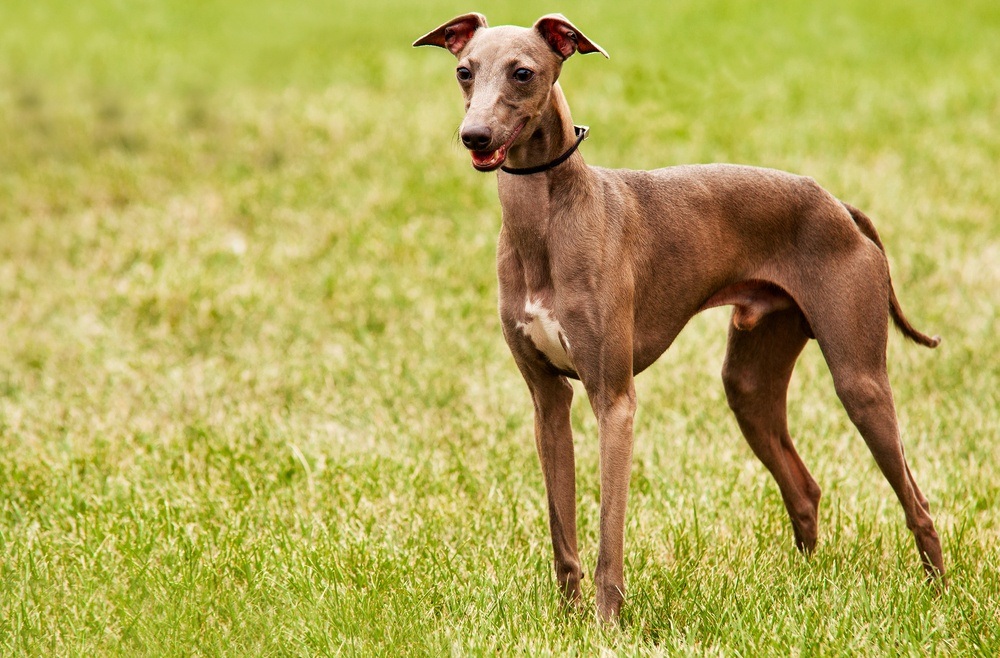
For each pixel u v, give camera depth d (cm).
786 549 772
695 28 2477
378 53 2364
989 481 859
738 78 2130
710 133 1811
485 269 1342
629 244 647
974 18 2595
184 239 1457
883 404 676
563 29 618
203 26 2652
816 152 1725
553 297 637
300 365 1128
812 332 697
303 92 2108
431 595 706
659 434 969
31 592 705
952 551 749
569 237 626
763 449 748
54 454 940
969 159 1694
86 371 1121
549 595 699
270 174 1689
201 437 973
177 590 698
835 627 643
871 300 675
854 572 722
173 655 643
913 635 626
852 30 2491
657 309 670
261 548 757
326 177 1656
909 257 1343
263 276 1343
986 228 1437
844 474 895
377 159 1723
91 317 1252
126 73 2259
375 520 824
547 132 620
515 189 632
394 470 902
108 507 832
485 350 1146
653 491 864
